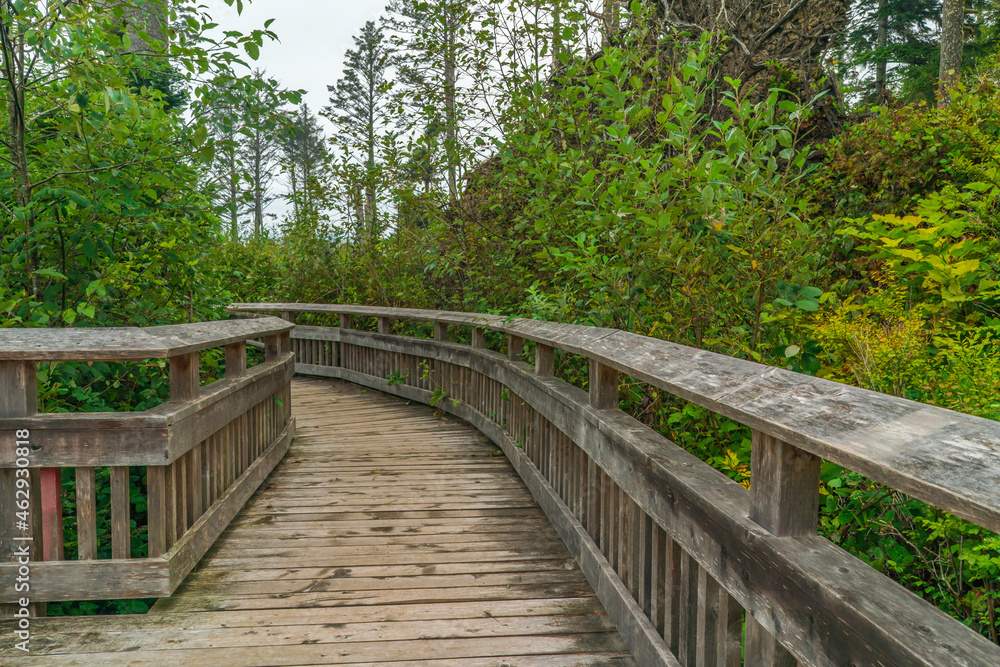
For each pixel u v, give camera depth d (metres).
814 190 5.00
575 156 3.98
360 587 2.88
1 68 3.00
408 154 6.51
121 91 2.86
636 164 3.25
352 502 4.04
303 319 10.22
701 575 1.79
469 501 4.06
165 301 3.82
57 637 2.41
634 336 2.51
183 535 2.87
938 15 18.42
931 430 1.05
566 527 3.32
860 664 1.06
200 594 2.79
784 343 2.86
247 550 3.28
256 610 2.65
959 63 11.68
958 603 1.95
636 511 2.41
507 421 5.07
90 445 2.54
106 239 3.45
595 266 3.20
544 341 3.44
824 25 6.70
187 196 3.78
